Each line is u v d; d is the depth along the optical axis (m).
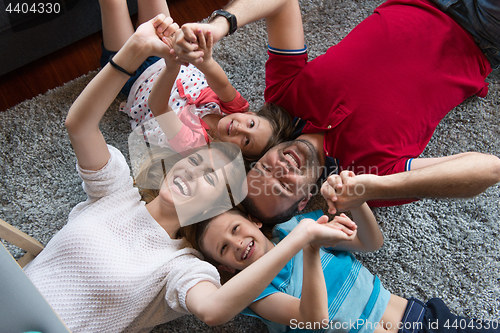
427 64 1.09
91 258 0.95
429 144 1.36
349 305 1.07
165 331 1.19
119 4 1.18
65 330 0.66
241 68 1.48
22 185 1.30
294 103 1.17
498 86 1.40
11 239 1.01
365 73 1.09
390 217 1.30
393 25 1.12
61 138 1.36
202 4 1.59
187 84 1.29
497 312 1.18
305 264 0.93
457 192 0.90
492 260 1.23
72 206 1.29
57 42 1.38
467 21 1.12
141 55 0.89
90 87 0.88
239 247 1.04
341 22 1.51
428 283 1.23
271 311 1.01
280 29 1.14
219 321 0.84
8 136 1.35
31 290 0.63
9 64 1.33
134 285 0.97
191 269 0.97
